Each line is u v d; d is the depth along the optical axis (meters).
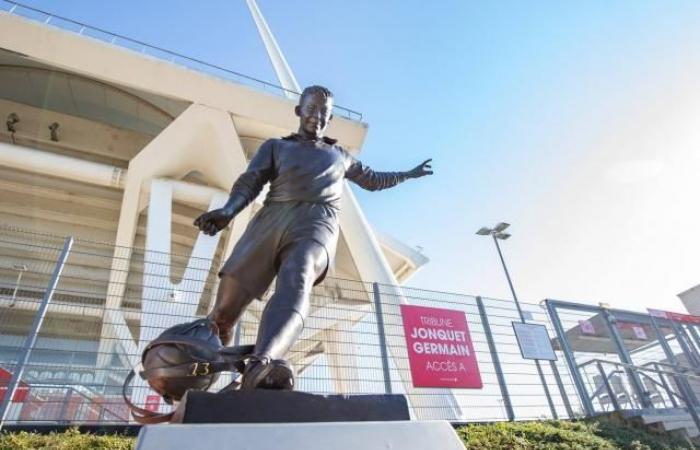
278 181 2.81
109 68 19.61
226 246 21.53
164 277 8.53
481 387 8.64
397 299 9.12
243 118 21.83
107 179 21.02
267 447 1.52
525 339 9.63
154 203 20.62
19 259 8.93
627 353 10.52
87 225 25.06
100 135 26.30
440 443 1.75
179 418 1.78
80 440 5.36
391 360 8.35
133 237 23.58
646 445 7.66
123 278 8.16
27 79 23.58
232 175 22.16
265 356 2.01
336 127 22.91
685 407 9.80
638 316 11.66
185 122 20.95
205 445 1.46
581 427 8.00
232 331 2.62
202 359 2.20
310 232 2.60
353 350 8.30
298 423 1.65
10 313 9.16
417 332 8.70
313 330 9.17
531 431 7.35
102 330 7.89
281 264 2.59
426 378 8.22
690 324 12.60
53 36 18.58
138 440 1.44
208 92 20.86
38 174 22.20
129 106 25.20
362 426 1.70
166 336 2.26
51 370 7.64
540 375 9.34
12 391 5.73
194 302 8.38
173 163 22.31
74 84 23.88
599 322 11.00
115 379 7.64
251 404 1.80
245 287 2.58
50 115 25.31
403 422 1.77
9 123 24.36
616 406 9.26
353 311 9.14
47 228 24.30
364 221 21.64
